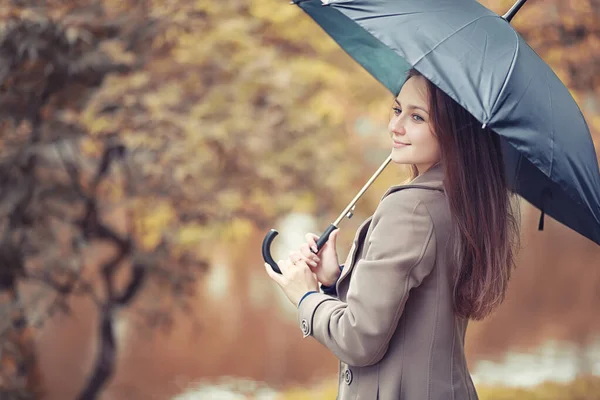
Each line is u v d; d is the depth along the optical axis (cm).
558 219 343
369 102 981
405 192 279
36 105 794
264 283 2530
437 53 265
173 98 802
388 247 272
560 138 279
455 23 277
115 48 771
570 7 743
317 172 906
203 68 872
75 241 819
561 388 936
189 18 826
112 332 926
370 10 283
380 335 267
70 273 813
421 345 279
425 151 287
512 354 1648
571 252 2964
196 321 1091
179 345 1828
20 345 829
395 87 419
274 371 1650
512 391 919
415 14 277
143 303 970
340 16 401
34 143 791
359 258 296
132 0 833
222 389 1454
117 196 887
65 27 739
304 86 924
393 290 268
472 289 277
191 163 803
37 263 801
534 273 2720
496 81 263
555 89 293
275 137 884
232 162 898
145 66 846
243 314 2209
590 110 820
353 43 414
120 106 788
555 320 2070
